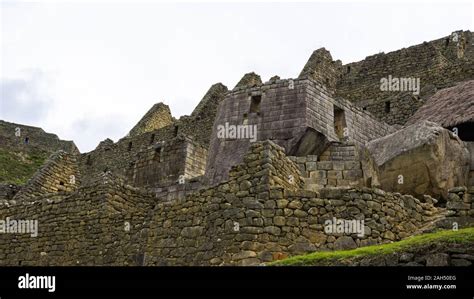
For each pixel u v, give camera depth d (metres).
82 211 32.00
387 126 41.06
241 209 25.27
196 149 43.50
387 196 25.52
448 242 18.94
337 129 38.06
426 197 27.30
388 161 29.75
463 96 37.56
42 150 67.19
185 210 27.05
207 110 59.56
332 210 24.91
